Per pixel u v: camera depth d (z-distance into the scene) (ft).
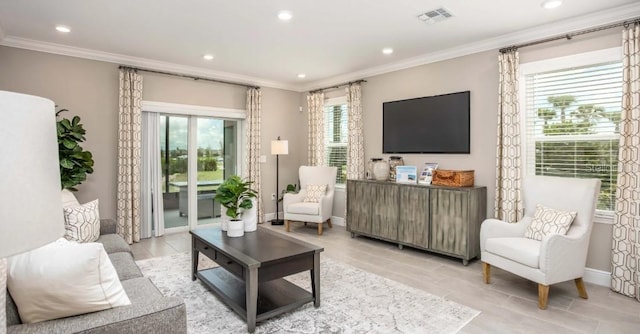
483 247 11.59
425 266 13.12
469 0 10.33
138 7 10.78
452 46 14.74
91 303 4.96
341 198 20.58
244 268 8.38
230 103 20.18
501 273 12.34
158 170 17.65
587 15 11.34
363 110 19.12
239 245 9.70
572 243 9.71
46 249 5.04
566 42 12.13
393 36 13.44
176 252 14.83
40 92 14.39
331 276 11.91
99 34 13.24
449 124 15.26
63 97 14.90
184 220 19.11
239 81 20.33
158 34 13.25
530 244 10.25
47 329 4.46
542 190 11.46
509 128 13.19
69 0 10.29
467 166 14.85
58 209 2.55
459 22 12.05
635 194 10.39
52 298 4.75
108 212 16.02
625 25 10.68
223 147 20.49
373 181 16.65
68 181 13.05
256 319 8.22
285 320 8.72
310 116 22.04
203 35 13.35
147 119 17.30
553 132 12.68
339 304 9.66
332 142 21.36
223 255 9.32
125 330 4.76
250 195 11.27
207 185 19.89
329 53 15.72
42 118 2.40
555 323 8.70
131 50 15.29
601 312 9.34
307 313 9.11
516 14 11.34
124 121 16.06
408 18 11.69
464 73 14.85
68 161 12.89
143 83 17.02
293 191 21.35
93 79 15.60
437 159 15.92
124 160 16.06
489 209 14.14
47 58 14.52
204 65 17.83
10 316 4.65
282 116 22.47
